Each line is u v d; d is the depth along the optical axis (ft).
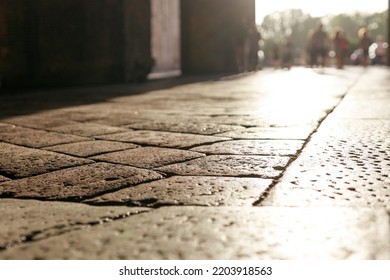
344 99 22.38
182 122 15.96
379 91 26.76
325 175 8.32
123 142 12.53
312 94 25.48
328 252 4.94
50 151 11.57
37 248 5.31
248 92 28.45
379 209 6.33
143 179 8.53
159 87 35.65
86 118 17.79
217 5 61.72
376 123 14.38
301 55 133.49
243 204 6.79
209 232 5.61
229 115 17.46
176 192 7.55
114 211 6.71
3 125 16.44
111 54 42.16
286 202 6.81
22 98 27.32
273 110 18.61
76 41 40.22
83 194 7.78
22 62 37.37
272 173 8.59
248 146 11.25
